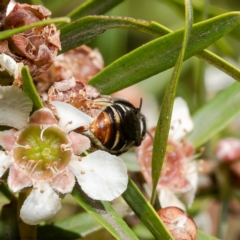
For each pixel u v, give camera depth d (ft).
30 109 0.32
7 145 0.32
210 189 0.41
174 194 0.38
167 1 0.42
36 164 0.32
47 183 0.32
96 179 0.32
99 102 0.33
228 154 0.41
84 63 0.37
